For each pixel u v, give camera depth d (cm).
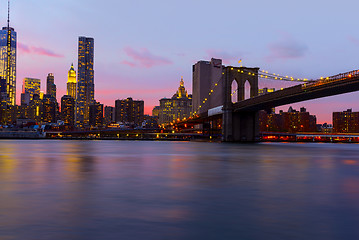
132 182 2444
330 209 1558
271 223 1314
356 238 1137
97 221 1324
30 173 3014
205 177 2786
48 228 1228
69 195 1891
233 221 1340
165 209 1541
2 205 1616
